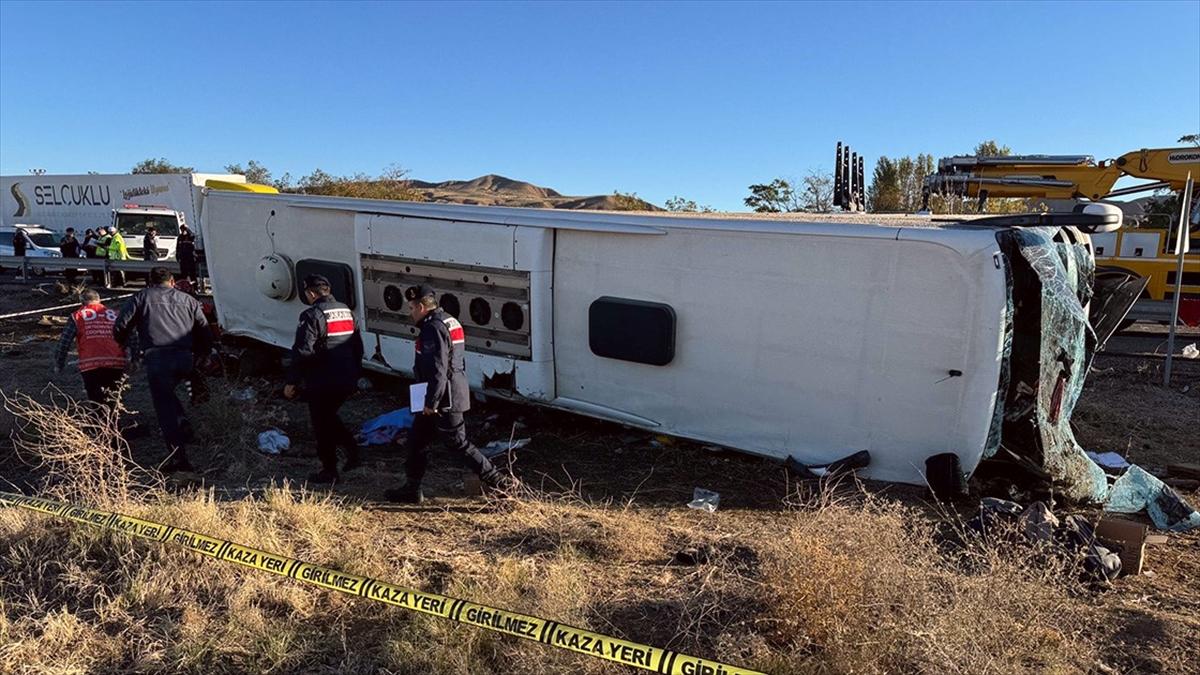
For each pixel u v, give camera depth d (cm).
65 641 357
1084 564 438
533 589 404
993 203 2067
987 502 498
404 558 452
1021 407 550
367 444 704
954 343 529
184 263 1870
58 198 2894
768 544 424
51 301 1759
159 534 431
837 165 1514
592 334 674
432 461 661
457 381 555
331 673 341
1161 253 1566
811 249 575
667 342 638
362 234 817
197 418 744
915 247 535
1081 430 797
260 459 652
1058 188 1608
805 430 598
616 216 670
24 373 972
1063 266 572
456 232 741
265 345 967
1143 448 743
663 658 309
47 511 470
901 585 343
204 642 355
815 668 325
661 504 571
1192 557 493
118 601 387
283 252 915
